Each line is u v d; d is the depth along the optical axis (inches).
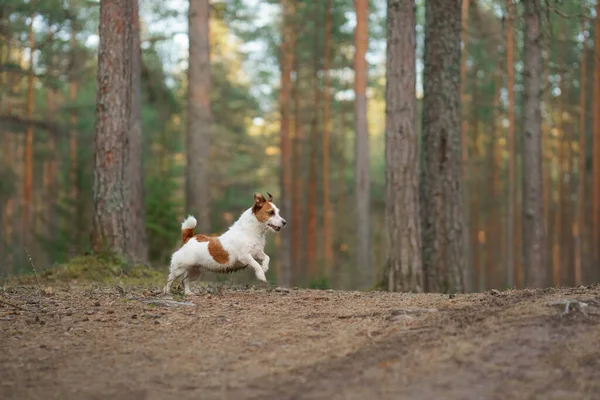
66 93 1226.6
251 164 1584.6
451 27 580.1
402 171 511.5
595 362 219.0
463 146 1290.6
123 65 536.7
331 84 1379.2
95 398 213.6
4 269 772.6
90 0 866.8
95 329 292.2
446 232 578.9
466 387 207.8
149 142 1171.3
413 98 514.3
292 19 1230.3
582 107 1231.5
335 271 1537.9
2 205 1389.0
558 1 544.7
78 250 907.4
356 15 981.8
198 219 742.5
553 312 262.2
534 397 198.5
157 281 509.7
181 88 1305.4
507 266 1243.2
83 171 1000.9
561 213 1375.5
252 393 214.1
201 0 755.4
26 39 929.5
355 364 232.1
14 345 268.5
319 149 1507.1
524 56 782.5
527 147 781.3
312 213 1325.0
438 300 335.0
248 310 325.4
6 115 957.2
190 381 227.1
